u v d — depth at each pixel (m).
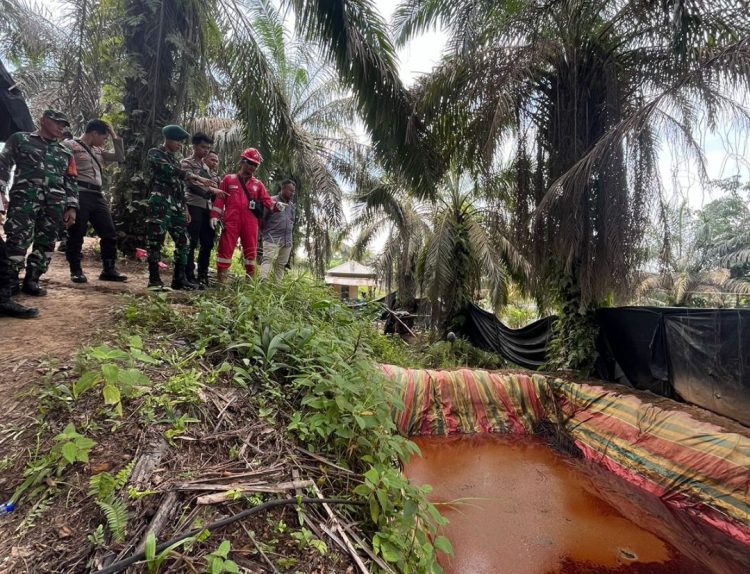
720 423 3.88
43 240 3.08
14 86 3.10
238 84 5.88
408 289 13.41
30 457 1.38
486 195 7.51
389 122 5.30
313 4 4.55
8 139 2.92
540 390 5.67
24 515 1.19
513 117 6.03
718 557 3.05
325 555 1.31
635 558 3.01
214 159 4.18
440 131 6.42
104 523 1.19
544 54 5.62
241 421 1.81
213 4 5.57
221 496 1.34
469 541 3.13
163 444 1.52
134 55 5.48
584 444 4.82
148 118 5.64
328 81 10.61
